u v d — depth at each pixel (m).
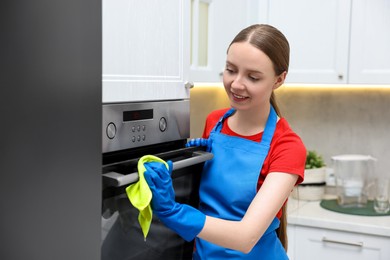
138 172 1.09
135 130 1.21
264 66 1.19
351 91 2.73
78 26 1.04
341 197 2.53
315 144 2.82
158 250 1.26
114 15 1.12
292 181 1.24
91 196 1.04
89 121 1.04
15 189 1.13
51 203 1.09
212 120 1.49
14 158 1.13
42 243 1.11
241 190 1.28
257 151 1.30
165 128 1.32
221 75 2.35
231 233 1.13
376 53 2.33
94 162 1.03
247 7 2.50
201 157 1.27
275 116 1.34
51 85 1.08
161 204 1.10
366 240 2.23
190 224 1.11
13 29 1.11
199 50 2.22
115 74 1.14
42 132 1.09
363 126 2.72
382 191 2.44
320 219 2.30
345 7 2.35
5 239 1.16
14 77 1.12
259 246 1.34
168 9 1.31
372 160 2.63
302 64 2.46
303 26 2.44
